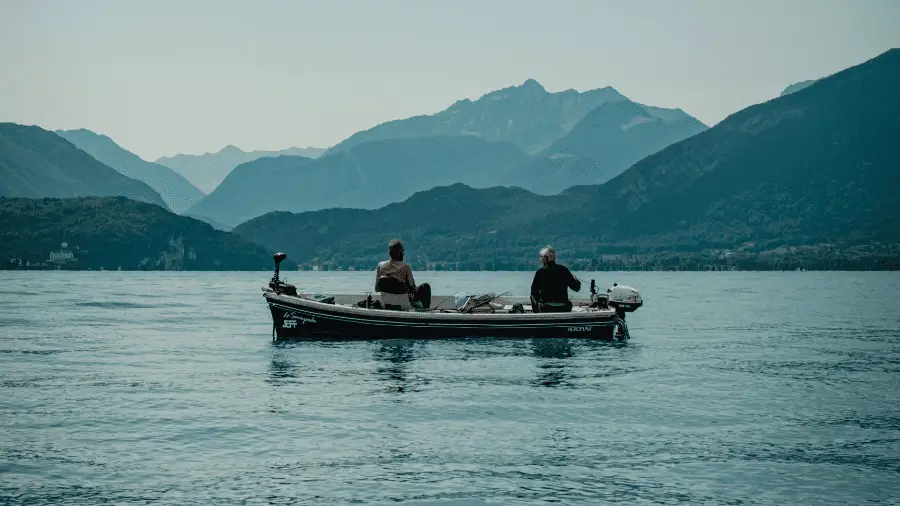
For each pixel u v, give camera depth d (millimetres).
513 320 24234
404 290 24500
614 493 9461
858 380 18016
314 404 14641
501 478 10023
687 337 29391
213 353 22906
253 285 134750
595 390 16312
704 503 9109
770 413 14062
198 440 11906
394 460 10859
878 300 71062
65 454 11094
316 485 9711
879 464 10711
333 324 24297
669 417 13672
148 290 99688
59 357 22297
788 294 91562
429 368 19203
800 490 9586
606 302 25953
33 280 174000
